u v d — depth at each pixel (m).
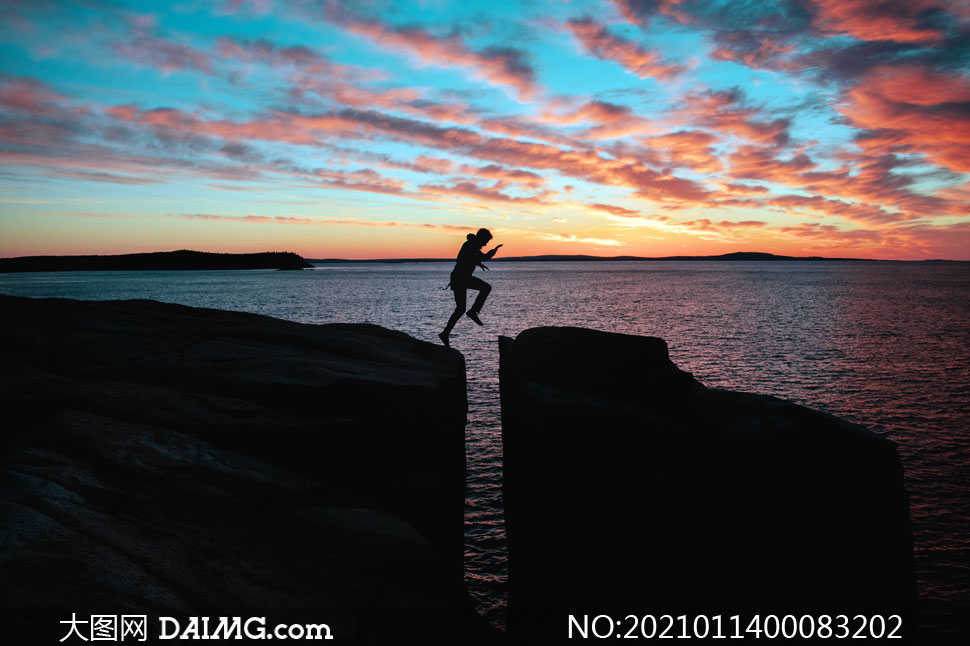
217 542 4.11
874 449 6.34
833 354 40.56
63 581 3.01
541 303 91.50
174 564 3.60
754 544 6.26
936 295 108.31
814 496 6.26
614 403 6.84
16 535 3.23
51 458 4.45
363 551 4.59
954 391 29.12
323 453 6.38
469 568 13.05
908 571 6.25
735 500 6.28
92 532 3.57
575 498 6.62
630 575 6.41
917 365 36.31
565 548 6.62
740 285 157.00
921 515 15.23
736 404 7.18
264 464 5.61
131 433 5.23
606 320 64.50
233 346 8.48
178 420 5.96
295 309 76.25
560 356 7.41
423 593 4.33
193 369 7.41
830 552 6.25
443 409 8.67
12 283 185.38
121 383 6.54
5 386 5.87
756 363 37.25
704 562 6.28
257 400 6.89
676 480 6.37
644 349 7.13
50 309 8.80
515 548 8.70
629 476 6.48
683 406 6.92
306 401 6.99
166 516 4.21
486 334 52.41
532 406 6.93
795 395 28.53
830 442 6.43
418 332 53.34
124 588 3.14
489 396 28.34
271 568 4.02
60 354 7.32
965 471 18.23
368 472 6.95
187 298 97.94
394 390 7.53
